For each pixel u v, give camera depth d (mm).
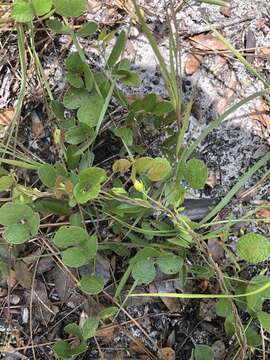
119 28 394
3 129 368
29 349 343
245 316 346
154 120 352
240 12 401
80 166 334
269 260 356
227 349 344
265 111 382
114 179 348
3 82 384
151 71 386
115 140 372
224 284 298
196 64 388
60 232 285
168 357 340
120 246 342
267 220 321
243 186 370
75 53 315
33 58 381
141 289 352
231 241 360
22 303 349
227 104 383
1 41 387
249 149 377
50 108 364
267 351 343
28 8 299
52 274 353
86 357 342
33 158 369
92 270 351
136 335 346
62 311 349
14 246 349
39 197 333
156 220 339
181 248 333
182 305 351
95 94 327
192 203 366
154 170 280
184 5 397
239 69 389
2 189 314
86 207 346
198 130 377
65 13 288
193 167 282
